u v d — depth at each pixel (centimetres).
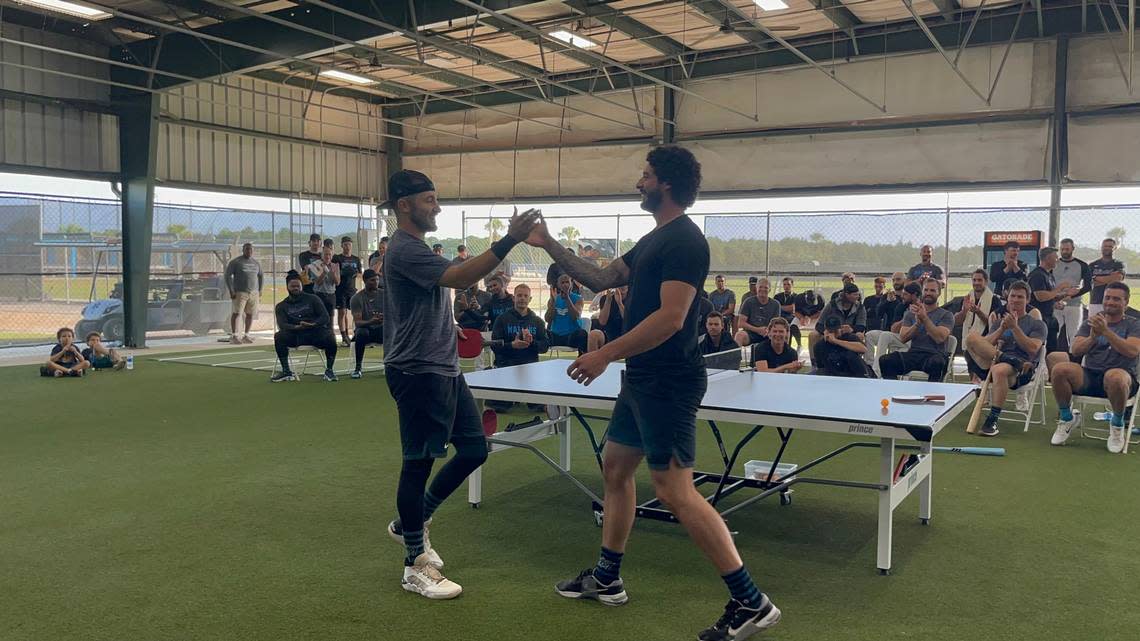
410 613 313
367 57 1378
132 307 1312
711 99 1410
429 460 326
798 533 412
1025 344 666
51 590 335
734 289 1280
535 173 1605
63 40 1237
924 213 1172
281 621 305
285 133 1570
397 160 1756
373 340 973
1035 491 488
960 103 1219
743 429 691
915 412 356
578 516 438
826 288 1227
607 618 309
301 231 1612
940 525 425
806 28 1246
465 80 1531
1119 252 1095
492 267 305
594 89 1516
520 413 775
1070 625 304
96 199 1302
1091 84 1142
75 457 569
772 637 294
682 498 282
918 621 307
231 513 440
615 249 1466
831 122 1315
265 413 741
